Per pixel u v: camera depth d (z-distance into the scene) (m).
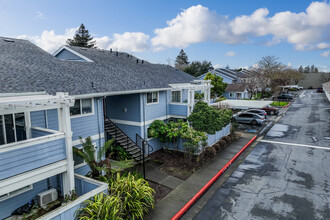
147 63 23.09
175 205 9.23
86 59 16.50
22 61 11.38
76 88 10.43
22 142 6.61
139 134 15.38
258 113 28.11
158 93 16.77
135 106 15.27
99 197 7.22
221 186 11.09
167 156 15.28
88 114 11.55
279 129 23.20
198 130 16.36
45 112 9.34
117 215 7.02
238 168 13.32
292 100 49.03
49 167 7.41
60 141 7.70
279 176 12.05
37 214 8.02
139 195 8.26
